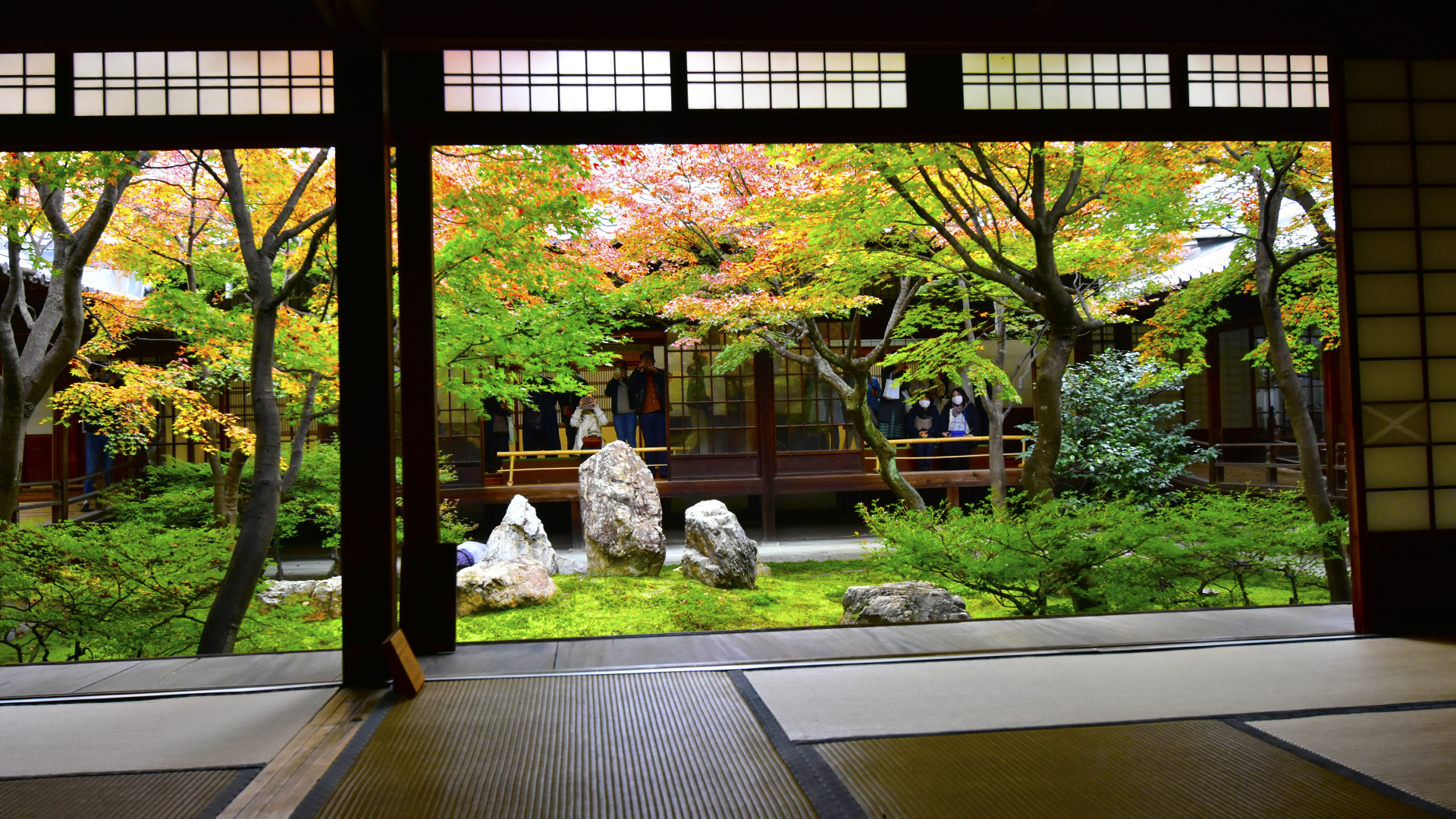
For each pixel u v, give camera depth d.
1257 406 12.24
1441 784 1.98
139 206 6.47
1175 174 5.79
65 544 4.94
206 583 5.26
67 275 5.41
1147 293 9.08
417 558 3.61
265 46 3.12
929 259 7.09
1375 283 3.58
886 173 5.18
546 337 7.01
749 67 3.65
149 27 3.09
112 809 1.99
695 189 7.54
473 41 3.17
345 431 3.11
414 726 2.58
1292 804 1.90
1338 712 2.52
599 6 3.21
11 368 5.46
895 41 3.30
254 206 6.42
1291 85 3.98
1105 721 2.48
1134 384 9.23
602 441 11.33
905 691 2.83
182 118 3.24
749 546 7.35
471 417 10.51
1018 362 12.18
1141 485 9.02
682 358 10.77
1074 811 1.90
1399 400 3.59
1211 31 3.44
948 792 2.02
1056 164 5.86
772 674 3.07
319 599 6.28
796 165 6.36
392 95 3.50
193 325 6.95
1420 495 3.60
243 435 6.93
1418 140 3.58
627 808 1.96
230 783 2.14
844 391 7.60
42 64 3.24
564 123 3.54
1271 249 5.74
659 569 7.47
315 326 5.97
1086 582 5.18
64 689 3.12
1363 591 3.56
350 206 3.13
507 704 2.78
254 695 2.93
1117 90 3.87
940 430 11.12
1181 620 4.00
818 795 2.01
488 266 5.97
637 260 8.21
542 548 7.73
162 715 2.72
